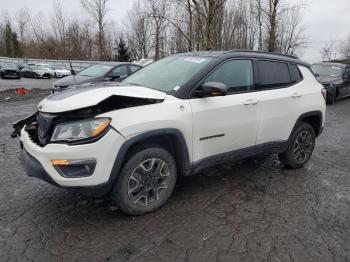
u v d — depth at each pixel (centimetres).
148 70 454
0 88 1912
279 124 461
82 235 318
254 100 422
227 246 307
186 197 405
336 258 295
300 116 490
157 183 362
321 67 1470
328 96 1309
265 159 566
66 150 299
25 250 293
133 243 307
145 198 354
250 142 432
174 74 402
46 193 408
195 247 304
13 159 539
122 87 360
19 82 2639
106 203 382
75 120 311
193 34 1431
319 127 539
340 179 486
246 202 397
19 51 6912
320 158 589
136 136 324
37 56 6325
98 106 321
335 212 380
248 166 526
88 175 308
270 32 2492
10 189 419
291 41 3039
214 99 385
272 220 357
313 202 404
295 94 477
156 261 283
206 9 1246
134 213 348
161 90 378
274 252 301
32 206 374
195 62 409
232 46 2544
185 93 366
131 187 342
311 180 477
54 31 5369
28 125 378
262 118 435
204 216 360
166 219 351
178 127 351
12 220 343
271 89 452
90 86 378
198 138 374
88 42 5319
